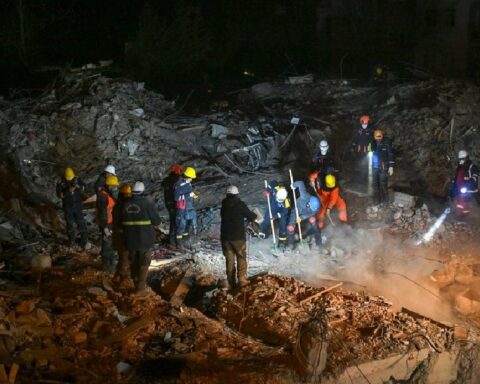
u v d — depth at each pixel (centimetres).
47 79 2542
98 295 1020
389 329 930
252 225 1475
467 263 1280
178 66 2934
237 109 2206
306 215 1341
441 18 3534
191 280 1182
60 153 1759
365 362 843
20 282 1100
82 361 816
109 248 1176
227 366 819
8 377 746
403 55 3516
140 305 1002
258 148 1892
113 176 1188
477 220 1492
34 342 852
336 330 930
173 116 2058
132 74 2786
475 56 3519
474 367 921
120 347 854
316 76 2677
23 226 1380
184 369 802
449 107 1855
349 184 1680
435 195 1653
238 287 1115
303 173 1800
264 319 981
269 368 811
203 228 1512
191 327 927
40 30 3247
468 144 1772
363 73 3002
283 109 2167
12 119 1745
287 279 1131
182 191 1330
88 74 2398
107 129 1842
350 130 1916
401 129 1844
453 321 1081
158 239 1421
